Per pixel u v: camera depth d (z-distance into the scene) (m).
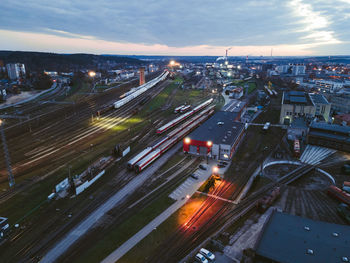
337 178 66.69
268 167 73.69
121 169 72.50
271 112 142.50
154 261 40.25
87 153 83.88
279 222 42.09
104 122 120.06
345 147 82.56
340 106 156.38
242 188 62.03
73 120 123.44
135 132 105.31
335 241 37.16
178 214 52.22
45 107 148.38
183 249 42.59
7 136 100.88
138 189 62.25
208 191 60.88
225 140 80.81
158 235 46.19
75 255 41.97
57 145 91.25
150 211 53.44
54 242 45.06
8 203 56.84
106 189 62.34
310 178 68.31
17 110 141.00
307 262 33.31
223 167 73.38
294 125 103.69
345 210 50.12
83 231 47.78
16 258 41.66
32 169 72.88
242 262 38.78
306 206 53.91
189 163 76.06
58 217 52.00
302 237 38.22
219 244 42.03
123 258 40.97
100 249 43.09
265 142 93.69
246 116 132.25
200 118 117.81
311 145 89.25
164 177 67.88
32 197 59.09
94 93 192.88
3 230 46.53
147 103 160.38
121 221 50.44
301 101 116.56
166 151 84.94
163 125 114.81
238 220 49.44
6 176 68.94
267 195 57.50
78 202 57.06
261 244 36.97
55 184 64.56
